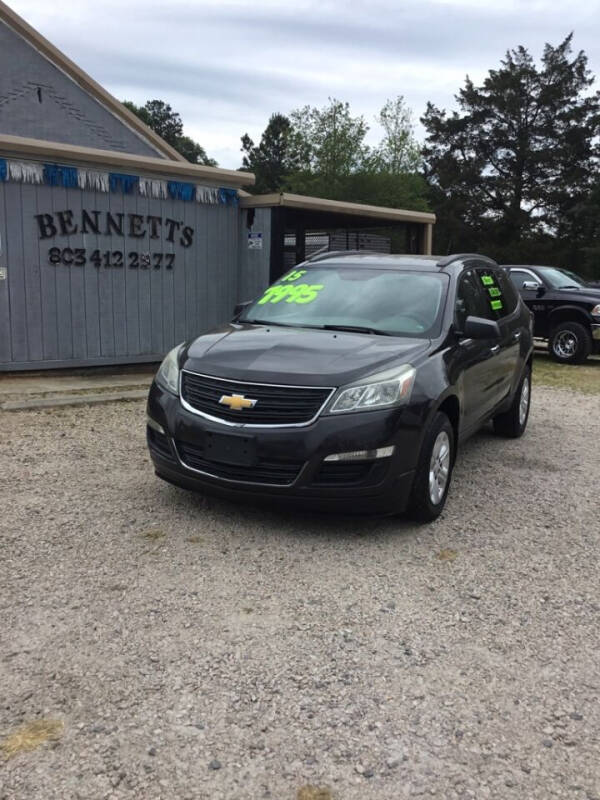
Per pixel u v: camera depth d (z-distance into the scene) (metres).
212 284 10.99
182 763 2.50
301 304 5.67
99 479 5.47
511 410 7.20
